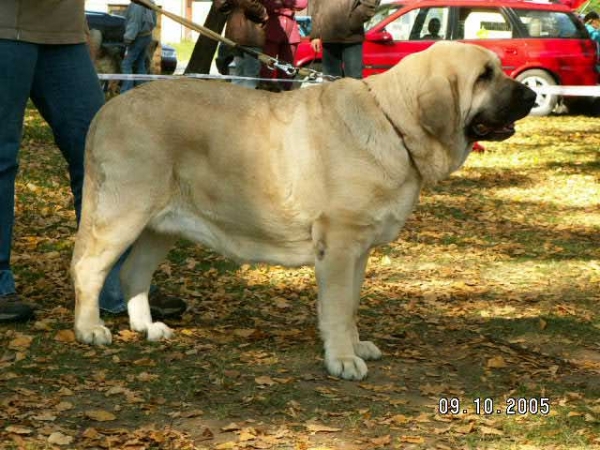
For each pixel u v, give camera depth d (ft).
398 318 20.53
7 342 17.15
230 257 16.93
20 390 14.75
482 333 19.60
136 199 16.46
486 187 39.96
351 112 15.64
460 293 23.08
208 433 13.42
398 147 15.55
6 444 12.81
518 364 17.40
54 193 33.45
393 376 16.34
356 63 39.32
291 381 15.72
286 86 44.11
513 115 15.76
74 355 16.61
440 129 15.39
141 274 18.02
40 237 27.14
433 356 17.67
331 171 15.60
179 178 16.63
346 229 15.69
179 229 16.94
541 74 65.67
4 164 18.13
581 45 65.77
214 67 95.66
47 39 17.80
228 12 42.91
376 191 15.56
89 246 16.97
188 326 18.98
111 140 16.43
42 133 47.83
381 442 13.39
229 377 15.83
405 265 26.23
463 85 15.60
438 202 36.22
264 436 13.46
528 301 22.57
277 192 16.05
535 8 65.57
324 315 16.08
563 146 52.95
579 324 20.58
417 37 63.21
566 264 26.84
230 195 16.35
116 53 65.67
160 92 16.53
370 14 38.58
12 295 18.47
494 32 65.21
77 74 18.33
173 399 14.78
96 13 67.51
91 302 17.19
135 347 17.25
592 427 14.33
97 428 13.46
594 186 40.96
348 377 15.93
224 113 16.30
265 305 21.15
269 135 16.08
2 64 17.56
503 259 27.32
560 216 34.45
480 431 14.05
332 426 13.96
